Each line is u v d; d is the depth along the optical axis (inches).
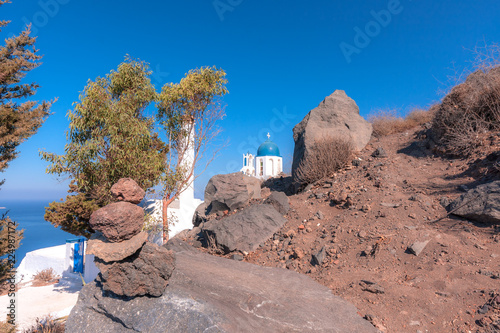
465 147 322.0
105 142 351.9
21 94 398.3
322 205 316.8
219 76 422.6
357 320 150.7
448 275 174.6
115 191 141.3
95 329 138.6
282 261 249.1
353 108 463.5
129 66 376.5
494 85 319.9
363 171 354.9
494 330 130.3
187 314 127.2
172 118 412.5
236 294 151.8
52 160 334.6
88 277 567.5
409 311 154.9
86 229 527.8
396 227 232.1
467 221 217.9
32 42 393.7
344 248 234.1
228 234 292.5
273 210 314.8
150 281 136.1
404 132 458.3
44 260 682.2
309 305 159.6
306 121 459.8
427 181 295.0
